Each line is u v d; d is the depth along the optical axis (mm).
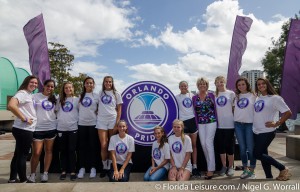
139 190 3320
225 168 4918
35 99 4449
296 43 6551
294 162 6262
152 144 5062
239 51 6723
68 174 5164
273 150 8539
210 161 4668
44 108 4441
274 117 4086
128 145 4543
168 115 5281
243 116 4441
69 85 4750
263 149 4035
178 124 4500
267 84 4133
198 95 4895
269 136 4027
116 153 4508
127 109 5285
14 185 3500
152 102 5309
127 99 5301
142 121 5277
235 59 6754
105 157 4809
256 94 4473
